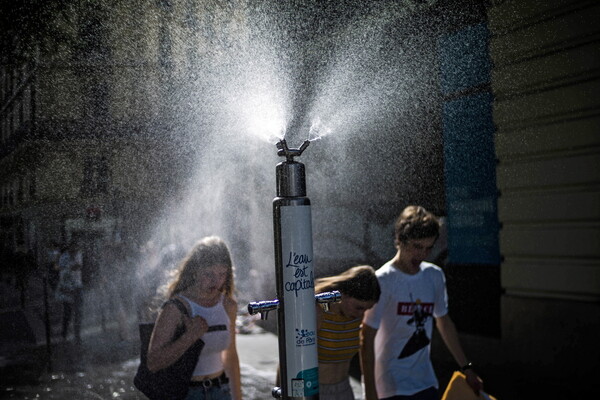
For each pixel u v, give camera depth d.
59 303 7.59
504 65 5.42
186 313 2.55
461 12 5.54
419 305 2.91
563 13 4.96
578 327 4.89
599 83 4.80
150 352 2.51
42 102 6.80
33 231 7.74
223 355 2.79
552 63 5.09
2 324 7.36
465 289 5.95
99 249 7.72
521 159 5.41
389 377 2.87
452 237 6.07
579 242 4.98
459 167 5.89
